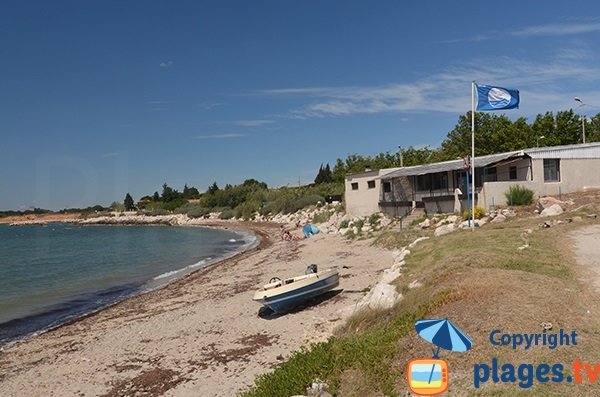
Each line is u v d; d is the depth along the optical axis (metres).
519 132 55.78
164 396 12.45
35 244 68.19
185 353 15.59
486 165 33.69
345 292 21.16
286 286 19.28
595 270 13.50
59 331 19.97
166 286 29.16
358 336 11.80
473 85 22.22
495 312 9.99
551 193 33.41
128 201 146.38
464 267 14.16
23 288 30.81
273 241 53.25
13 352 17.36
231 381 12.84
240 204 106.31
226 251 48.59
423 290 13.16
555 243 17.25
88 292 29.02
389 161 75.75
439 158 61.47
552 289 11.22
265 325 17.84
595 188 34.56
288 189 102.62
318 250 36.72
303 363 11.00
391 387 8.56
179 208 129.12
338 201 71.88
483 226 25.33
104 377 14.17
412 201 41.88
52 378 14.43
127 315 21.95
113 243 64.94
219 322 18.83
